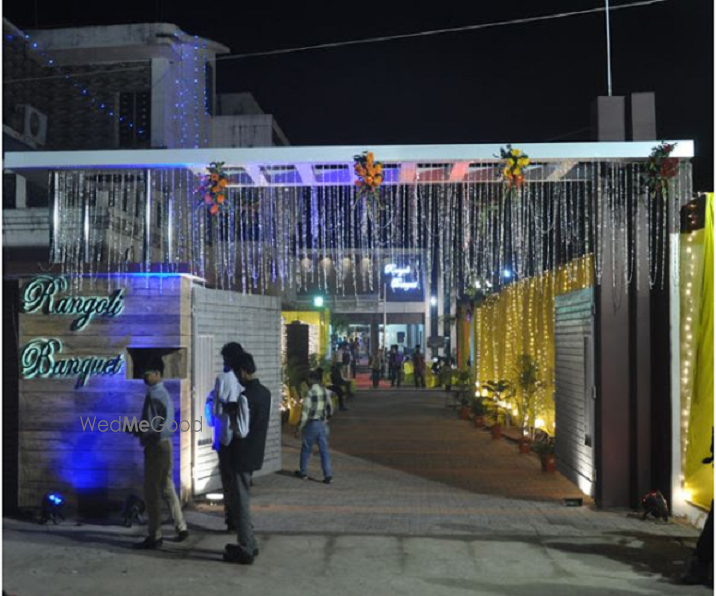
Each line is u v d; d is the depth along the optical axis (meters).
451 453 13.79
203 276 10.24
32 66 20.45
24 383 9.08
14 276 9.14
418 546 7.48
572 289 11.21
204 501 9.41
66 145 21.36
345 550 7.35
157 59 21.45
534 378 14.59
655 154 8.21
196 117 23.22
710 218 7.96
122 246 13.40
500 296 18.94
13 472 9.05
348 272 35.78
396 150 8.26
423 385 30.38
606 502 9.10
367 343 52.22
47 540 7.72
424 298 39.12
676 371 8.59
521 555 7.18
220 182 8.45
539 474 11.66
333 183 9.23
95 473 8.96
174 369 9.21
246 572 6.67
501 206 10.97
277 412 11.77
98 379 9.02
